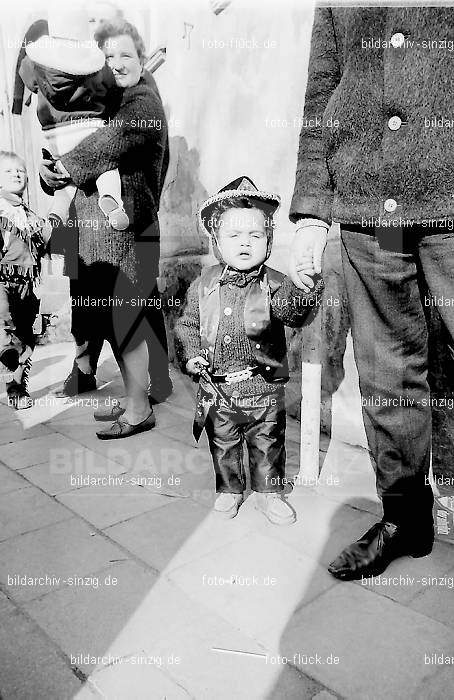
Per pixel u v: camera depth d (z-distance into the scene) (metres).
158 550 1.79
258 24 2.74
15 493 2.19
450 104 1.35
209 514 2.02
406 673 1.27
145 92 2.68
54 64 2.59
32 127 3.67
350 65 1.53
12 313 3.11
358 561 1.62
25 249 3.10
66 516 2.01
